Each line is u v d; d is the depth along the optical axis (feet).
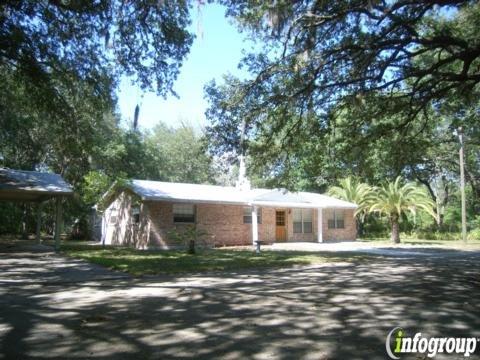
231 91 42.09
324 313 22.65
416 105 43.34
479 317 21.72
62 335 18.33
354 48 35.45
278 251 66.85
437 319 21.31
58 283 32.65
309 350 16.38
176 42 47.01
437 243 96.78
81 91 57.47
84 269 41.09
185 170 173.88
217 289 30.40
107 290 29.76
